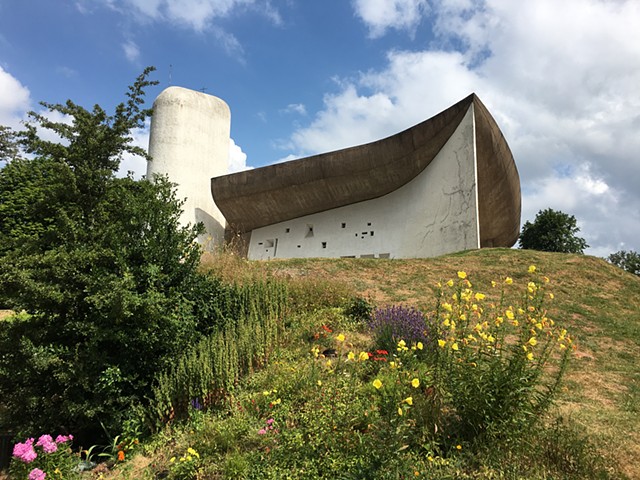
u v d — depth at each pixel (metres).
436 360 4.20
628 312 10.69
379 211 25.50
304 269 14.45
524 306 4.27
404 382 4.11
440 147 22.31
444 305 4.20
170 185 7.04
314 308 8.64
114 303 5.27
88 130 6.91
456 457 3.54
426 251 21.89
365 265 14.86
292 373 5.44
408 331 6.28
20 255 5.96
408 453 3.45
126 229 6.38
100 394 5.41
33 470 4.19
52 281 5.60
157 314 5.64
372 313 8.41
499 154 23.50
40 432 5.40
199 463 4.14
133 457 4.85
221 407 5.26
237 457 3.90
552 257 15.10
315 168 25.33
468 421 3.72
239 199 28.75
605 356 7.59
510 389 3.57
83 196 6.70
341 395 4.37
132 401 5.49
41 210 6.73
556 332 4.42
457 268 14.16
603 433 4.25
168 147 31.19
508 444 3.58
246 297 8.00
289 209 28.25
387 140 23.08
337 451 3.64
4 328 5.80
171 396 5.43
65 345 5.73
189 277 6.87
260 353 6.33
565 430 3.97
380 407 3.98
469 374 3.77
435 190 22.23
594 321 9.78
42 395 5.57
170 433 5.05
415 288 12.19
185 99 32.22
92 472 4.76
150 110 7.72
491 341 3.92
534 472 3.39
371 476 3.03
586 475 3.40
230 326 6.97
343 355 6.28
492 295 11.52
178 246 6.76
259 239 30.67
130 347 5.72
